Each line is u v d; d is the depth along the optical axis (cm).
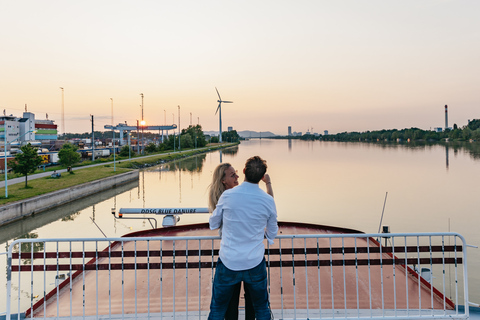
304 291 568
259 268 321
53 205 3422
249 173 322
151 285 599
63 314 497
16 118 9731
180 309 494
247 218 315
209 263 398
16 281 1497
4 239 2494
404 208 3209
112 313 491
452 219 2759
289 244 900
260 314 329
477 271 1475
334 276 636
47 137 10856
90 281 629
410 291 568
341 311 463
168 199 4031
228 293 323
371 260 402
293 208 3200
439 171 6328
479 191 4122
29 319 457
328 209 3159
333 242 919
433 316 410
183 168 7819
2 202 2922
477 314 452
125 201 3944
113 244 916
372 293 561
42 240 398
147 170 7406
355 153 12662
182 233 1014
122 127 14812
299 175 5928
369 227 2547
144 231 1030
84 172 5475
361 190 4269
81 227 2778
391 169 6812
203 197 4112
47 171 5694
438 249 409
